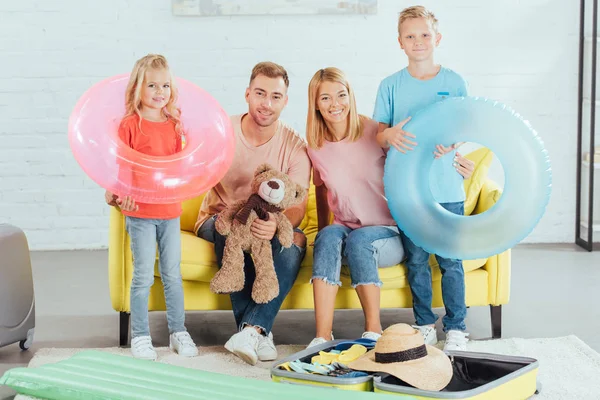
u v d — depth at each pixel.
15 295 3.20
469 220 3.09
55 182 4.92
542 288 4.08
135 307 3.15
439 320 3.63
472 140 3.08
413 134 3.10
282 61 4.85
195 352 3.17
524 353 3.12
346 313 3.77
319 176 3.32
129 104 3.03
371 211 3.25
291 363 2.72
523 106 4.95
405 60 4.87
